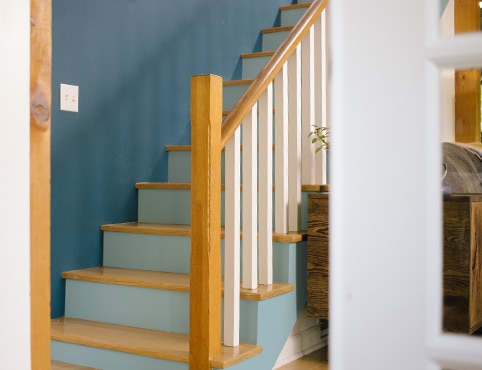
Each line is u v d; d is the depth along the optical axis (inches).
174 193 135.3
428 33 23.8
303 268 116.3
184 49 157.5
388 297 24.1
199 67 163.6
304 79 125.1
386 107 24.3
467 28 198.5
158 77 148.3
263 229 107.9
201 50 164.4
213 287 91.3
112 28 134.0
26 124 32.8
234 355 92.0
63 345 105.6
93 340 102.0
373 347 24.2
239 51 181.9
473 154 124.3
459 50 23.2
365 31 24.6
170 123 152.7
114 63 134.7
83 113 126.9
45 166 34.7
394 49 24.2
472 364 22.8
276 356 105.4
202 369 90.1
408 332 23.7
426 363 23.5
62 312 121.4
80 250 126.3
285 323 108.4
